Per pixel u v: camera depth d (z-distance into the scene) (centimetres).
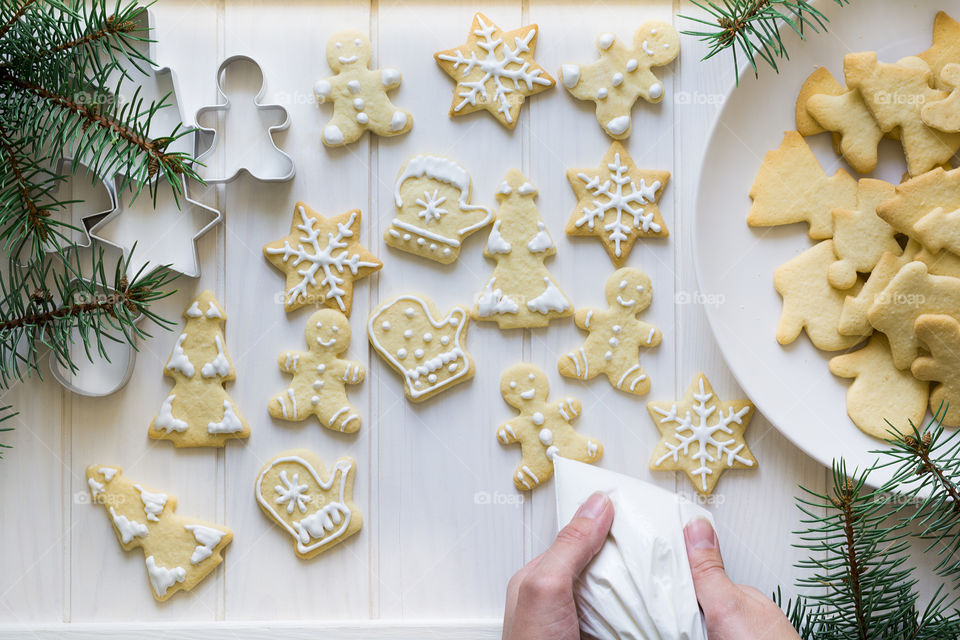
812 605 79
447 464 84
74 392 83
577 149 84
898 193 80
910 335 80
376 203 84
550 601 78
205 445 83
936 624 77
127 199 83
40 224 77
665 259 84
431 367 83
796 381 82
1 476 84
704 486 83
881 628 77
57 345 78
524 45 83
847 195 82
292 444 84
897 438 76
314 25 84
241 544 84
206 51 84
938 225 80
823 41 82
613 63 83
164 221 83
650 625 78
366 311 84
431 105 84
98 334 78
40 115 76
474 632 83
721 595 79
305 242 83
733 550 83
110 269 83
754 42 83
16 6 75
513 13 84
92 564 84
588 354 83
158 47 84
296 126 84
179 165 78
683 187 84
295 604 83
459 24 84
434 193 83
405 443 84
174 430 83
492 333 84
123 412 84
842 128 82
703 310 84
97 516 84
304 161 84
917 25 82
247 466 84
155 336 84
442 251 83
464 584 83
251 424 84
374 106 83
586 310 83
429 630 83
